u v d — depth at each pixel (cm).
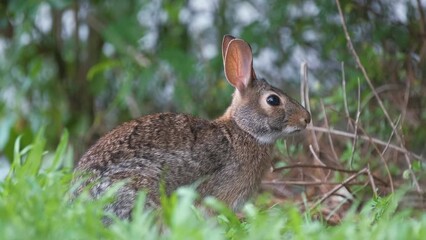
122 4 1506
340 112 1184
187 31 1516
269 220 748
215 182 970
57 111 1540
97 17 1538
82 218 693
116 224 723
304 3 1437
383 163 1116
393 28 1320
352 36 1346
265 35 1410
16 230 628
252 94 1021
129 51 1443
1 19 1486
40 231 633
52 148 1511
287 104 1020
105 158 895
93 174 881
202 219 752
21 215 675
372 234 676
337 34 1386
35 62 1474
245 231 746
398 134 1091
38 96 1559
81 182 843
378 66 1282
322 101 1138
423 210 1030
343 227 709
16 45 1435
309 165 1048
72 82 1575
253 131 1010
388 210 818
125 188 863
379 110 1214
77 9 1540
